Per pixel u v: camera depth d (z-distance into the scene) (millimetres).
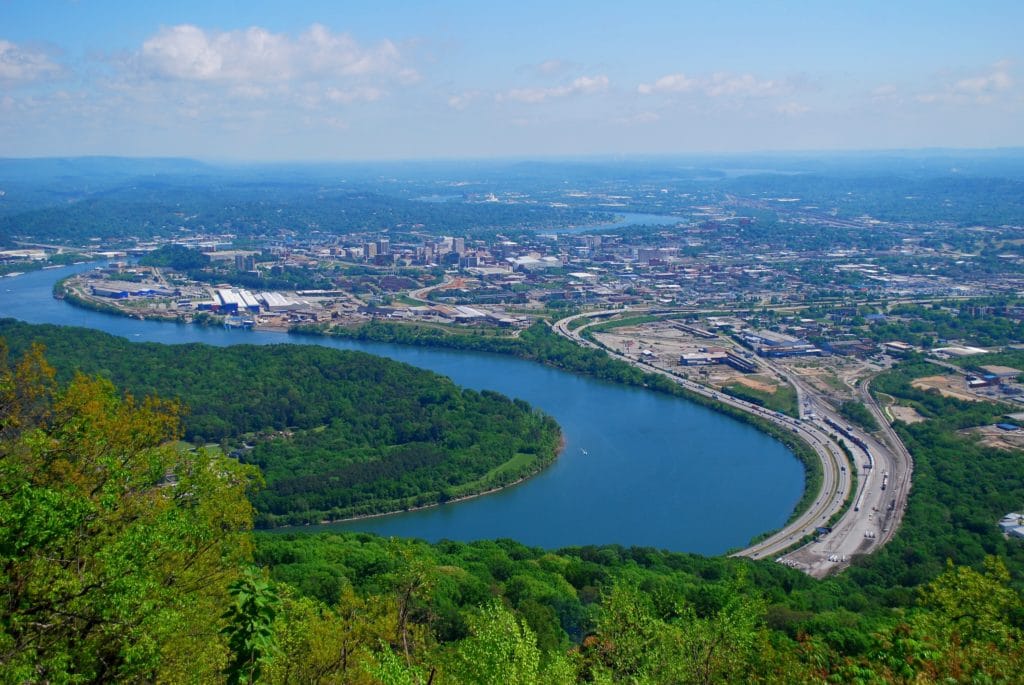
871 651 108125
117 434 105250
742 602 117750
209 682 88500
